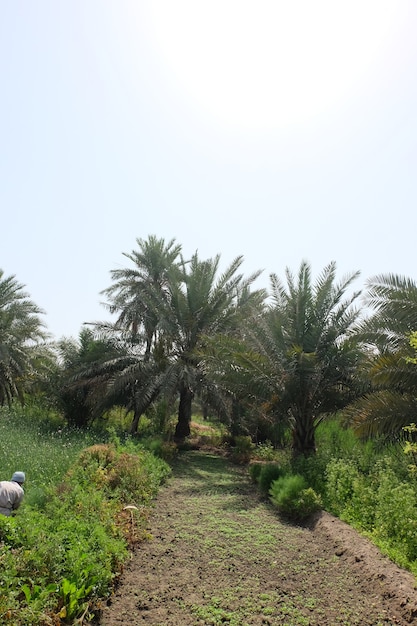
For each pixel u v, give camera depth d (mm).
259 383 14523
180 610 5297
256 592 5801
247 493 11539
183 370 18141
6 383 23719
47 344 25047
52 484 9047
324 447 14578
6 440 13859
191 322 19750
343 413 11391
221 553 7113
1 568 4797
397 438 10828
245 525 8602
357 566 6438
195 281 20188
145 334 22078
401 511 7090
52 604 4559
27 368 23469
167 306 20422
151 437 18281
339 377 14617
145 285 21703
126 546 6930
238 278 20844
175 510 9562
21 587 4535
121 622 4961
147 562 6684
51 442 15336
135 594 5660
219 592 5777
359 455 11688
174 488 11859
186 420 21719
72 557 5273
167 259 23250
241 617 5160
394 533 7145
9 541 5535
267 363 14625
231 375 15117
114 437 14602
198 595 5688
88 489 8383
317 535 8047
